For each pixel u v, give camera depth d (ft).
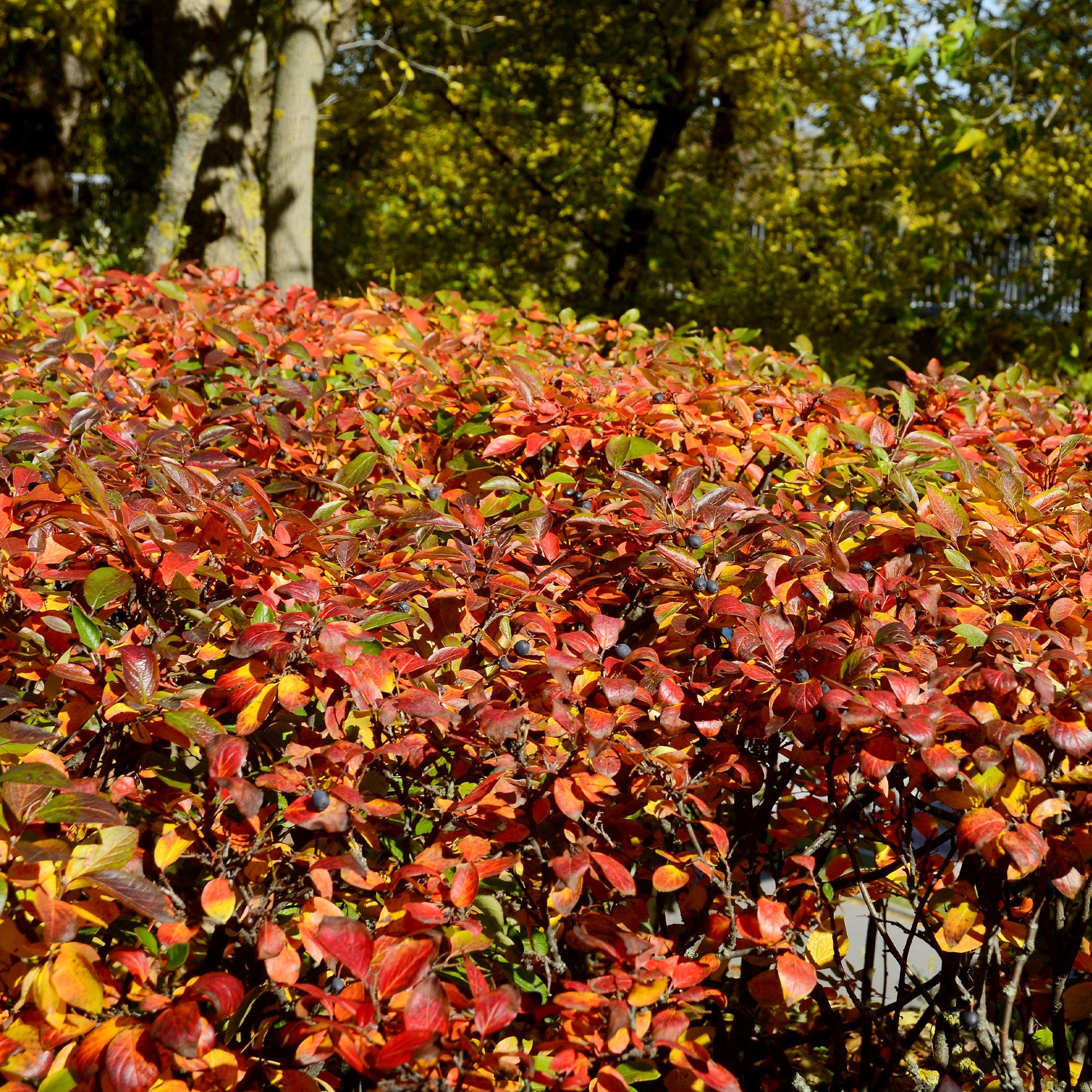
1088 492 9.34
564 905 5.70
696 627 7.01
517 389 9.74
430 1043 4.83
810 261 37.27
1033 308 30.30
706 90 42.65
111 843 5.25
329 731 6.08
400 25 43.27
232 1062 5.24
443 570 7.80
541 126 42.04
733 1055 7.34
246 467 9.50
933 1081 8.27
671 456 9.75
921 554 7.60
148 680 5.95
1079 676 6.16
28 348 11.91
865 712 5.69
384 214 47.88
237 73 26.53
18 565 6.95
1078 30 29.91
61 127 57.82
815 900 6.53
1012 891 7.18
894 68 25.50
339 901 6.68
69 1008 5.15
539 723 6.33
